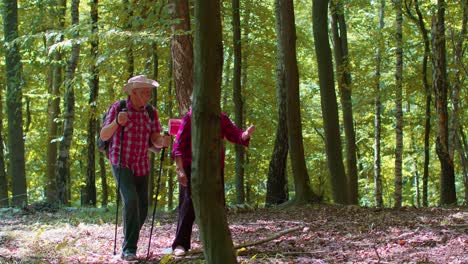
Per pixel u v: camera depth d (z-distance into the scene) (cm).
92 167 1593
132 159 628
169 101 1775
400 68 1627
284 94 1409
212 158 404
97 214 1055
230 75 2364
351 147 1759
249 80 2166
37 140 2398
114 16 1223
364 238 723
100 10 1672
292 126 1217
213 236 406
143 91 625
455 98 1513
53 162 1936
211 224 406
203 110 400
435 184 2652
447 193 1380
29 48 1395
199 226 411
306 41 2155
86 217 993
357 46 1986
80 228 850
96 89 1466
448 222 829
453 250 616
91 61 1282
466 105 1752
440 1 1423
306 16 2345
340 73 1692
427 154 1811
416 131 2348
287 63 1211
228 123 606
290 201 1221
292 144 1220
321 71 1286
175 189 2689
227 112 2158
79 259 621
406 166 2734
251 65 2084
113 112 623
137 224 621
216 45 399
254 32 1967
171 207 1962
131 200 615
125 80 1407
